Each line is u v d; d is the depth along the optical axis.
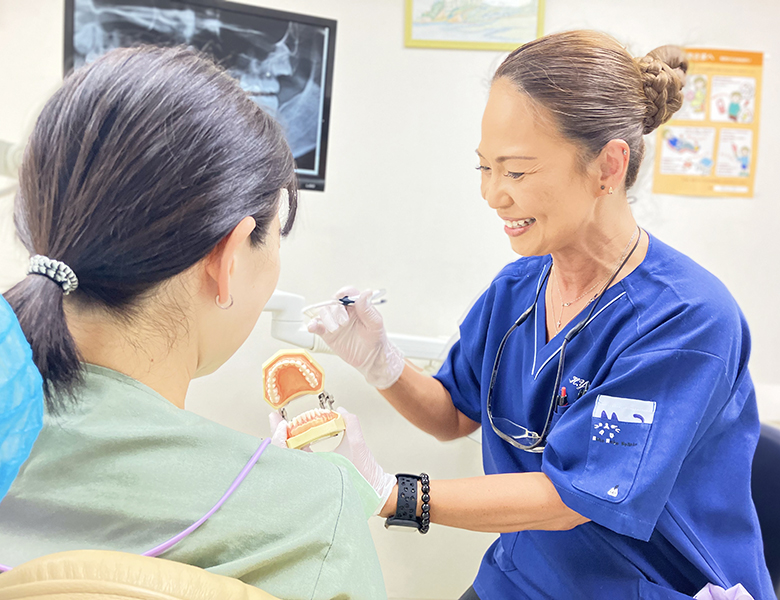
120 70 0.47
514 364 1.05
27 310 0.44
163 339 0.51
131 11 1.35
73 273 0.46
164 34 1.37
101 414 0.46
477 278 1.58
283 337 1.35
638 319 0.86
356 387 1.58
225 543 0.45
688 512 0.90
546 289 1.04
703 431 0.84
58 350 0.44
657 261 0.90
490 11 1.48
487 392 1.08
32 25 1.33
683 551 0.88
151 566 0.38
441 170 1.53
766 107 1.60
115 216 0.45
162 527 0.44
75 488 0.44
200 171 0.47
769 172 1.62
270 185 0.53
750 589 0.89
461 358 1.20
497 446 1.05
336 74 1.47
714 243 1.64
